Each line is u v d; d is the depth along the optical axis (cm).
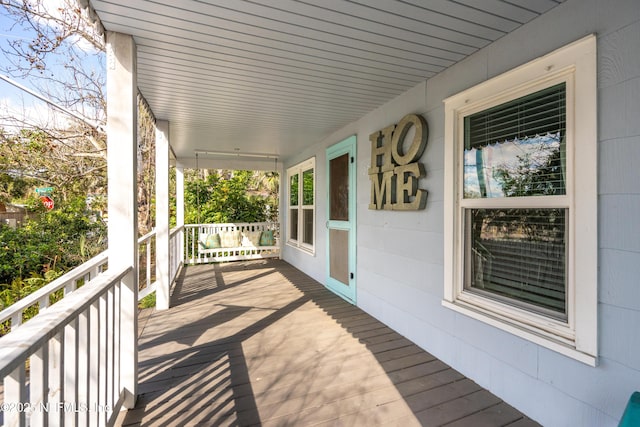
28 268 591
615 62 157
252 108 371
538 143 200
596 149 164
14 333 103
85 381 147
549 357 187
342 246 457
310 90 313
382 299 357
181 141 555
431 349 281
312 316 377
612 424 158
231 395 217
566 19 180
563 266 188
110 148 205
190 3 178
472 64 243
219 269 668
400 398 215
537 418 193
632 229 151
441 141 273
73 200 762
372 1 180
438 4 183
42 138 737
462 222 256
